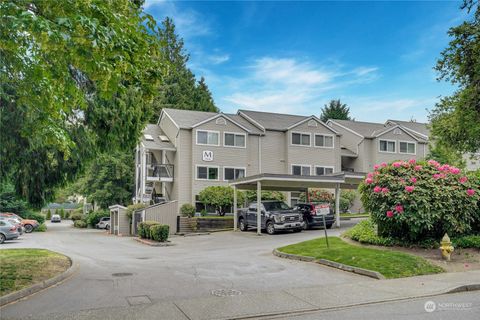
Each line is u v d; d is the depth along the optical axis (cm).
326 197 3381
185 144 3291
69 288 872
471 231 1332
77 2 605
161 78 785
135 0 1062
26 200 1302
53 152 1184
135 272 1080
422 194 1231
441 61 1648
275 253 1441
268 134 3519
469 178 1320
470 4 1434
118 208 3150
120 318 652
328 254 1227
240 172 3372
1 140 1048
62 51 617
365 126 4153
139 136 1337
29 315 668
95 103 1130
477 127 1666
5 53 748
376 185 1333
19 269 1023
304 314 682
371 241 1362
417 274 1005
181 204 3206
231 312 688
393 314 668
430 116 2378
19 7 583
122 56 647
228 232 2616
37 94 766
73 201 8612
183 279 976
